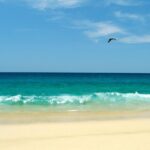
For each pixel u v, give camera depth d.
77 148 11.93
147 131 15.07
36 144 12.47
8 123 17.23
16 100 27.70
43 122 17.67
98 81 67.19
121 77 96.19
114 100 29.22
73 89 44.44
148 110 23.53
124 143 12.66
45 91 40.72
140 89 45.53
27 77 84.69
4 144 12.46
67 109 23.36
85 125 16.56
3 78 76.06
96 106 25.39
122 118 19.61
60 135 14.09
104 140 13.09
